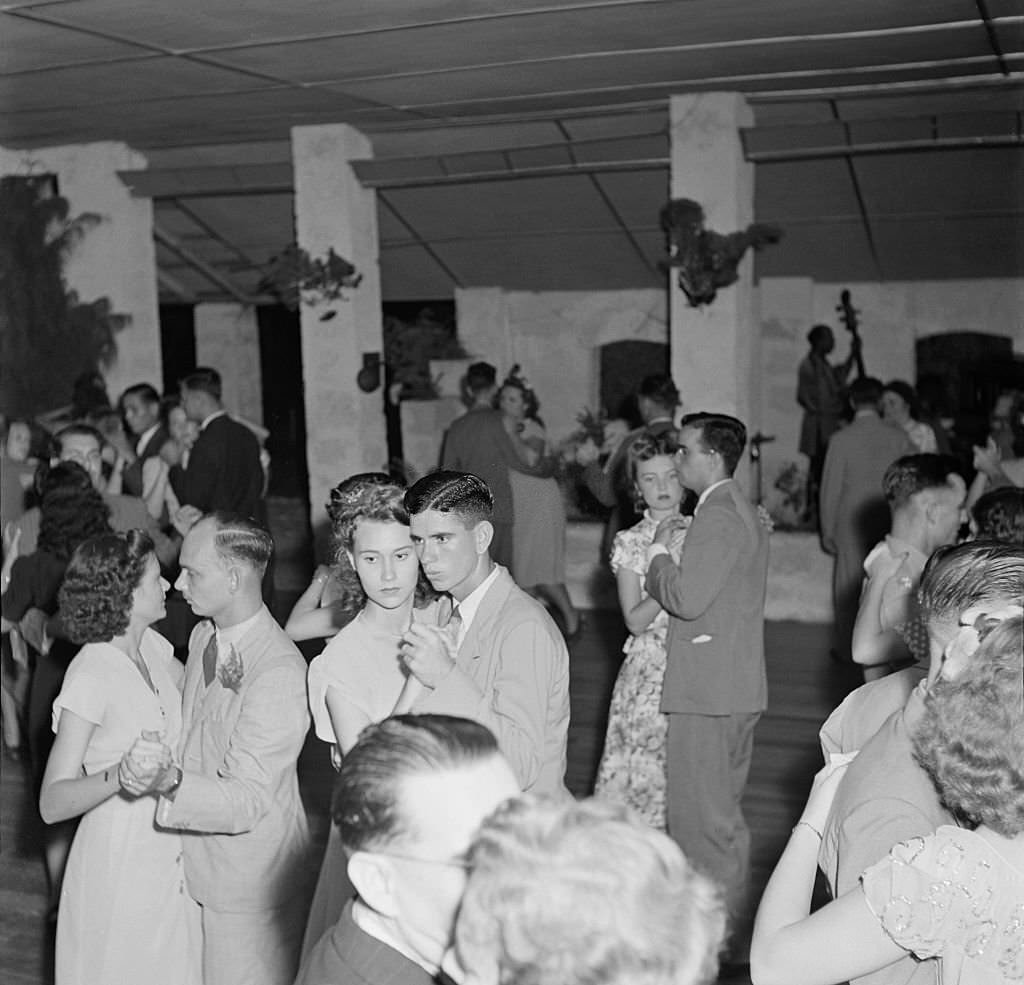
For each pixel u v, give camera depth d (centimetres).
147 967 270
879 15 519
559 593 726
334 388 835
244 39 539
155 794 250
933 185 826
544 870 113
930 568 184
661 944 111
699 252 718
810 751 539
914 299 1023
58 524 409
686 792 361
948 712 154
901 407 764
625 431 1041
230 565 264
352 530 246
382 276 1070
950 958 155
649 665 385
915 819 164
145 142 882
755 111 751
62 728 270
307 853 276
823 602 774
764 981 162
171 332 1198
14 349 912
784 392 1048
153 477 685
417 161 803
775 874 177
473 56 586
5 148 895
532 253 1002
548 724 247
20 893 429
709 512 351
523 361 1102
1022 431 711
